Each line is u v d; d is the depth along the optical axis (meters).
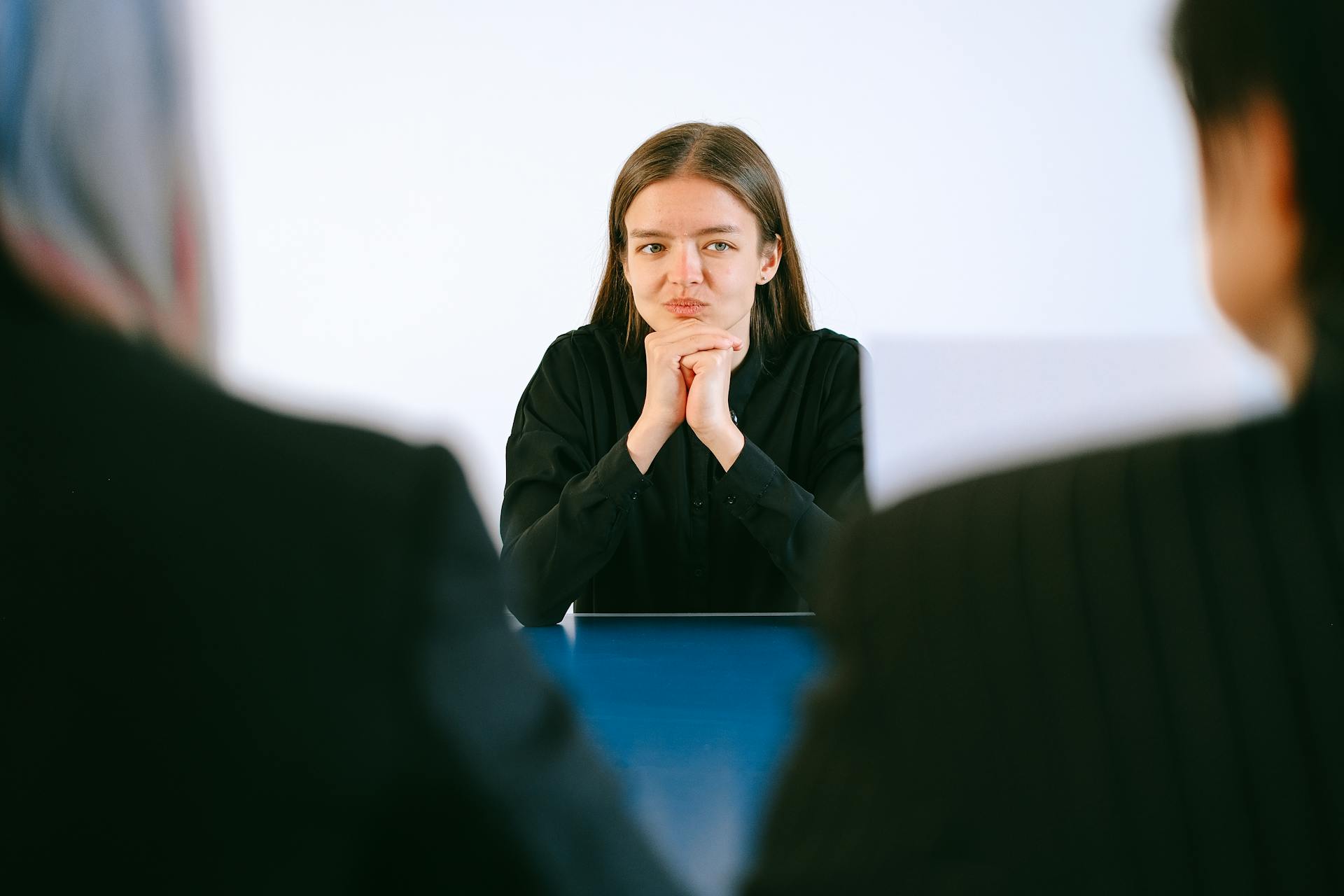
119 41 0.26
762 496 1.51
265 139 3.15
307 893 0.26
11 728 0.25
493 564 0.29
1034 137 3.04
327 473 0.27
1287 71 0.25
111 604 0.25
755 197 1.65
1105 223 3.05
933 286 3.08
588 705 0.98
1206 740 0.25
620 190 1.75
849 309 3.10
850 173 3.07
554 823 0.29
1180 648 0.26
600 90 3.09
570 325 3.17
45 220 0.25
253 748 0.25
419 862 0.28
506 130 3.13
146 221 0.26
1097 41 3.00
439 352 3.21
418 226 3.18
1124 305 3.05
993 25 3.01
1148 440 0.28
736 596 1.70
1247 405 0.28
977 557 0.28
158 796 0.25
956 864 0.28
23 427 0.26
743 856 0.64
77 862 0.25
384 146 3.16
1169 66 0.28
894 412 3.04
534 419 1.78
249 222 3.18
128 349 0.27
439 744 0.27
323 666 0.25
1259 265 0.26
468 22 3.10
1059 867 0.27
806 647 1.23
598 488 1.50
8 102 0.25
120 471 0.26
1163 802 0.26
